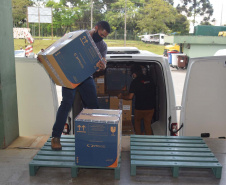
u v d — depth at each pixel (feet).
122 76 16.92
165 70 11.69
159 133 14.38
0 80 9.46
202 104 11.08
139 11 187.01
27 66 11.12
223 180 7.91
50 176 8.09
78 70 7.72
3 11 9.50
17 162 8.92
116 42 145.18
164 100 12.98
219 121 11.19
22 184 7.65
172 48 81.66
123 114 16.29
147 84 14.98
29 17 119.96
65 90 8.80
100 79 16.53
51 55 7.36
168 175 8.15
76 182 7.77
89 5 189.57
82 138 7.63
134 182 7.77
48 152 8.71
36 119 11.55
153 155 8.45
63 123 8.86
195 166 7.77
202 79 10.86
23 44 126.31
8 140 10.19
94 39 9.01
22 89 11.31
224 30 78.95
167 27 180.45
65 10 178.81
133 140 9.66
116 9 182.29
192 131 11.31
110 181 7.82
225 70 10.75
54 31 177.88
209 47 65.72
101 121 7.49
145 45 138.62
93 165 7.75
